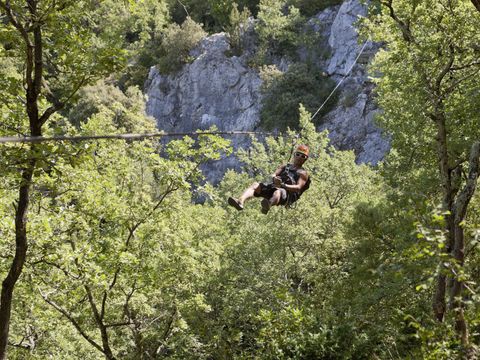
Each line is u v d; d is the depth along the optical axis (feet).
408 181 64.80
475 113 52.70
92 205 46.03
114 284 55.42
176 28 209.26
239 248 84.53
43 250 39.99
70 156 32.48
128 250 54.49
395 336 44.83
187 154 56.03
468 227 25.95
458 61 52.80
